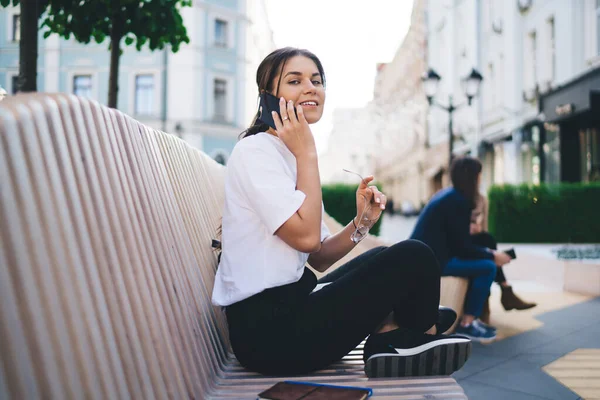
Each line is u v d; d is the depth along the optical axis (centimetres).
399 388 145
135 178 134
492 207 1123
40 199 82
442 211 357
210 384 147
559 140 1404
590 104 1195
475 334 363
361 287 151
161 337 120
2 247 71
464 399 137
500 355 331
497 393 263
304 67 165
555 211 1096
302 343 148
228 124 2633
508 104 1739
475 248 358
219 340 178
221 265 162
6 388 68
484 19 1973
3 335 68
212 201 266
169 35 339
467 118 2134
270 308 150
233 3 2631
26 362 72
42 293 78
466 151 2167
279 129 153
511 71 1712
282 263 149
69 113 101
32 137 84
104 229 105
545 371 298
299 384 136
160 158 172
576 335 379
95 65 2509
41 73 2502
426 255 155
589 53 1284
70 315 84
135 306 110
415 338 157
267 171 148
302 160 151
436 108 2689
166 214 157
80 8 306
